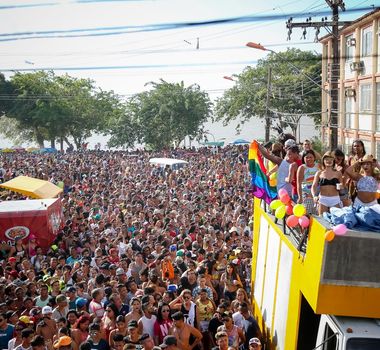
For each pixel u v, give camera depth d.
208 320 11.15
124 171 41.38
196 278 12.67
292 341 8.06
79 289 12.49
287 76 55.25
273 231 10.43
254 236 13.37
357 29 36.31
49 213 21.33
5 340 10.73
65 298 11.52
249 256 15.48
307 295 7.27
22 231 20.78
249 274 14.70
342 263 6.74
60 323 10.45
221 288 13.18
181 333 10.06
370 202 8.30
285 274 8.97
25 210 20.83
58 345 9.40
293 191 10.30
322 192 8.83
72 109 75.25
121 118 72.12
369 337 6.63
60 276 14.48
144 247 16.14
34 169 42.22
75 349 10.05
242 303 10.62
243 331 10.43
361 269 6.74
